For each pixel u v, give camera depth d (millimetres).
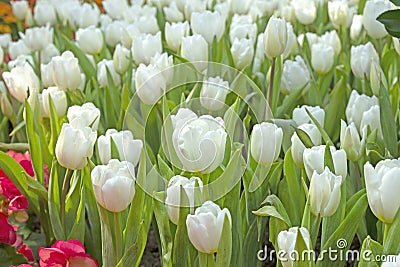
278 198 1658
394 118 1854
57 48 2689
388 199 1439
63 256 1611
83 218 1724
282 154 2035
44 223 1848
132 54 2236
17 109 2281
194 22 2117
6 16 4031
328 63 2098
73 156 1627
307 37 2309
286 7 2566
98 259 1797
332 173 1532
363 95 1821
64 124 1619
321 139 1765
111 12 2846
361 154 1686
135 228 1604
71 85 1950
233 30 2219
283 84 2084
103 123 2096
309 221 1541
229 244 1477
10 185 1853
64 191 1719
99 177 1523
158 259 1968
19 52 2521
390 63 2064
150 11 2809
